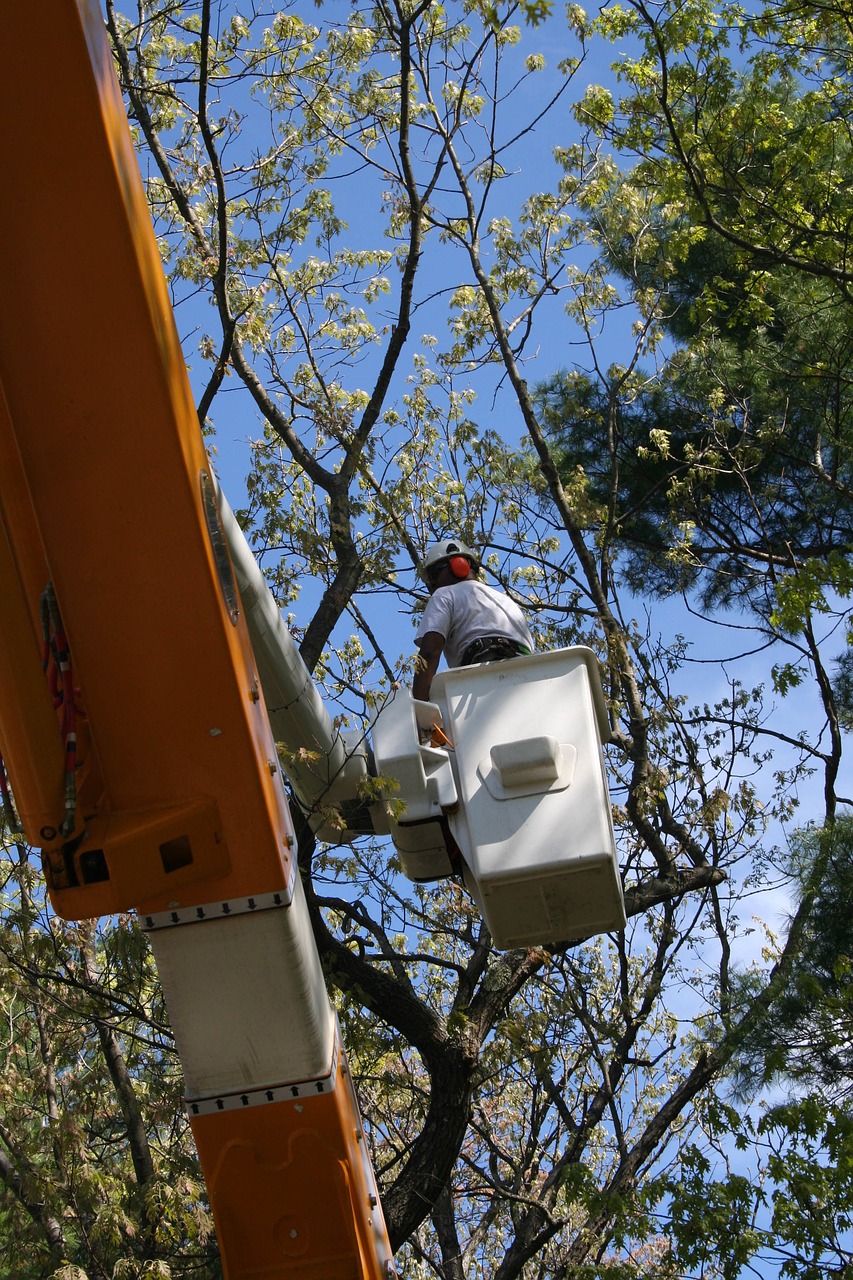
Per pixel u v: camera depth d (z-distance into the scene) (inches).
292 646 205.5
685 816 361.1
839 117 433.4
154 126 402.3
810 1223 272.4
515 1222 392.5
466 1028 311.9
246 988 168.7
